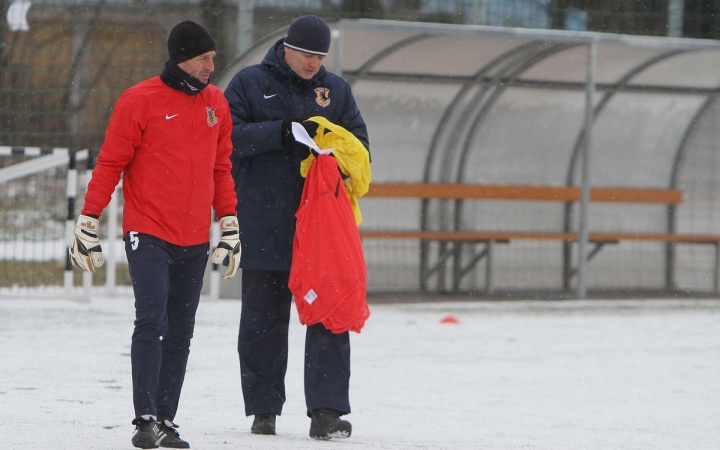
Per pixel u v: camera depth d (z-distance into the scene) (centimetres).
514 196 4912
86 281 4122
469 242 4931
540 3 6038
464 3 6538
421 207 4950
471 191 4838
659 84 4994
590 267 5153
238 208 1948
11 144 5566
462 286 4972
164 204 1717
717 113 5175
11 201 6319
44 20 5412
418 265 4944
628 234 5047
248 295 1950
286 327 1964
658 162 5253
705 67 4803
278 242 1936
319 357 1898
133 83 5438
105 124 5434
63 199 6384
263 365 1939
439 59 4525
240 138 1888
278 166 1939
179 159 1722
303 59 1928
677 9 6172
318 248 1892
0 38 5409
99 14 5384
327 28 1939
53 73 5422
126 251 1738
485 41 4331
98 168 1714
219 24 5581
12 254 5547
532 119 5019
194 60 1705
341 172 1970
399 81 4666
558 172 5178
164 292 1706
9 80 5472
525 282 5084
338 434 1866
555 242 5138
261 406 1931
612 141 5166
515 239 4906
